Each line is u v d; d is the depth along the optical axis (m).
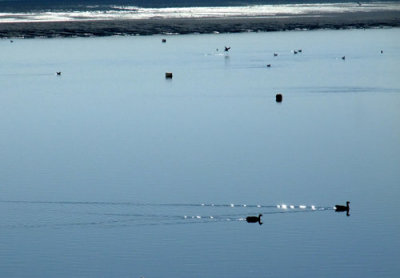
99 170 146.50
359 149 161.00
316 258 104.12
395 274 99.25
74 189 134.50
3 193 133.12
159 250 107.56
